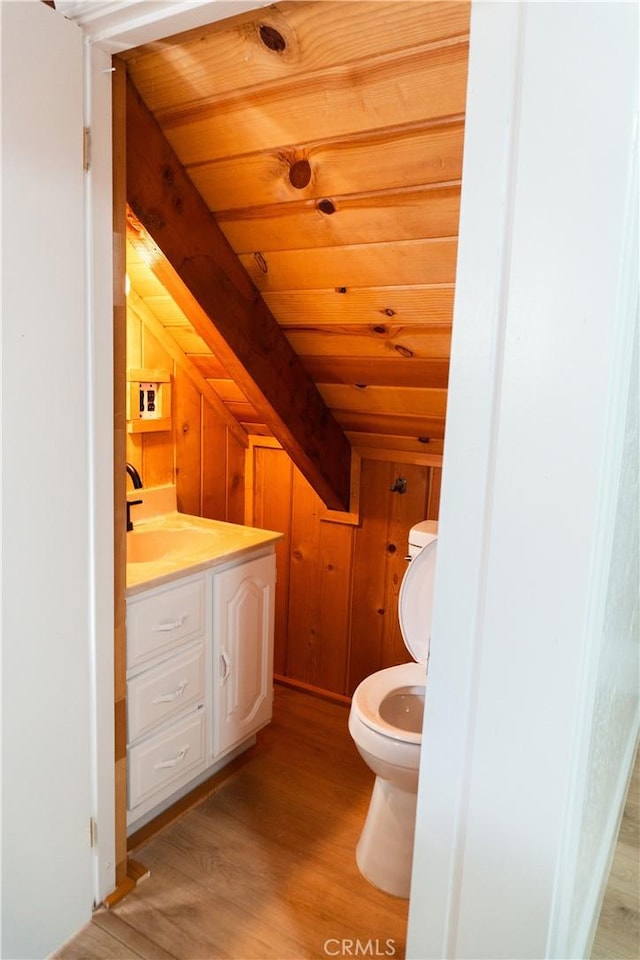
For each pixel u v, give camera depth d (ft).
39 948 4.83
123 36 4.16
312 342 6.75
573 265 2.33
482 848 2.88
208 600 6.67
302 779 7.34
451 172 4.32
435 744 2.94
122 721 5.54
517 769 2.73
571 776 2.68
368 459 8.45
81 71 4.25
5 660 4.25
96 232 4.58
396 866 5.69
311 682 9.52
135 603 5.72
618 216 2.23
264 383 6.70
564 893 3.02
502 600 2.66
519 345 2.48
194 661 6.55
